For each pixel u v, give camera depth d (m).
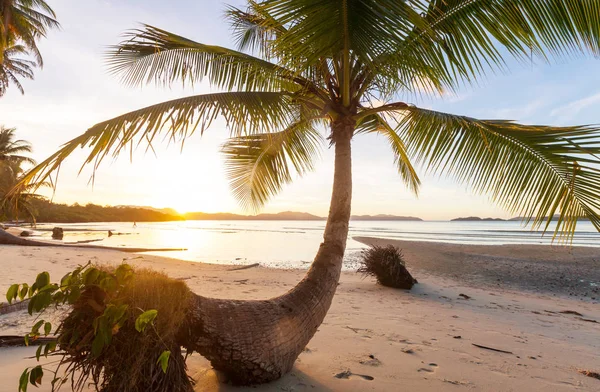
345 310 5.17
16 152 30.42
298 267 13.23
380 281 8.01
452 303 6.53
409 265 14.17
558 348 3.90
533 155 2.91
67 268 8.20
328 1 2.13
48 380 2.28
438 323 4.67
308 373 2.60
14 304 4.13
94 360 1.65
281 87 4.22
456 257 17.58
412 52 2.71
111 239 27.77
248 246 24.94
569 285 10.54
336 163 3.27
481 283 10.34
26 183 2.22
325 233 3.09
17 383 2.20
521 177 3.04
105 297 1.67
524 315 5.86
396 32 2.23
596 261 16.17
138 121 2.53
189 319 1.97
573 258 17.38
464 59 2.95
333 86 3.52
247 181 5.47
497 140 3.19
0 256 9.97
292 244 27.33
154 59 4.09
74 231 40.31
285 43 2.45
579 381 2.84
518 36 2.75
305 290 2.69
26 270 7.39
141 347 1.64
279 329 2.35
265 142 4.90
